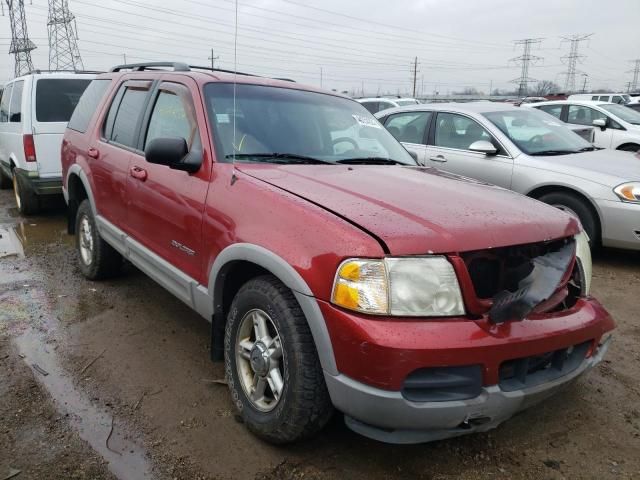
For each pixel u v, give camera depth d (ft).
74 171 16.11
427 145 23.48
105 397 10.30
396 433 7.55
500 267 7.95
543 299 7.66
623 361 12.21
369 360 7.13
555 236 8.61
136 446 8.89
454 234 7.64
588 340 8.57
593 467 8.64
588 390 10.94
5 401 10.05
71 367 11.41
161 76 13.15
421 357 7.03
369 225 7.68
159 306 14.80
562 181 19.06
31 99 23.56
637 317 14.67
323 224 7.88
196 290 10.25
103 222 14.56
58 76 24.44
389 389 7.12
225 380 10.98
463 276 7.45
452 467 8.57
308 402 8.00
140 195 12.24
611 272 18.37
